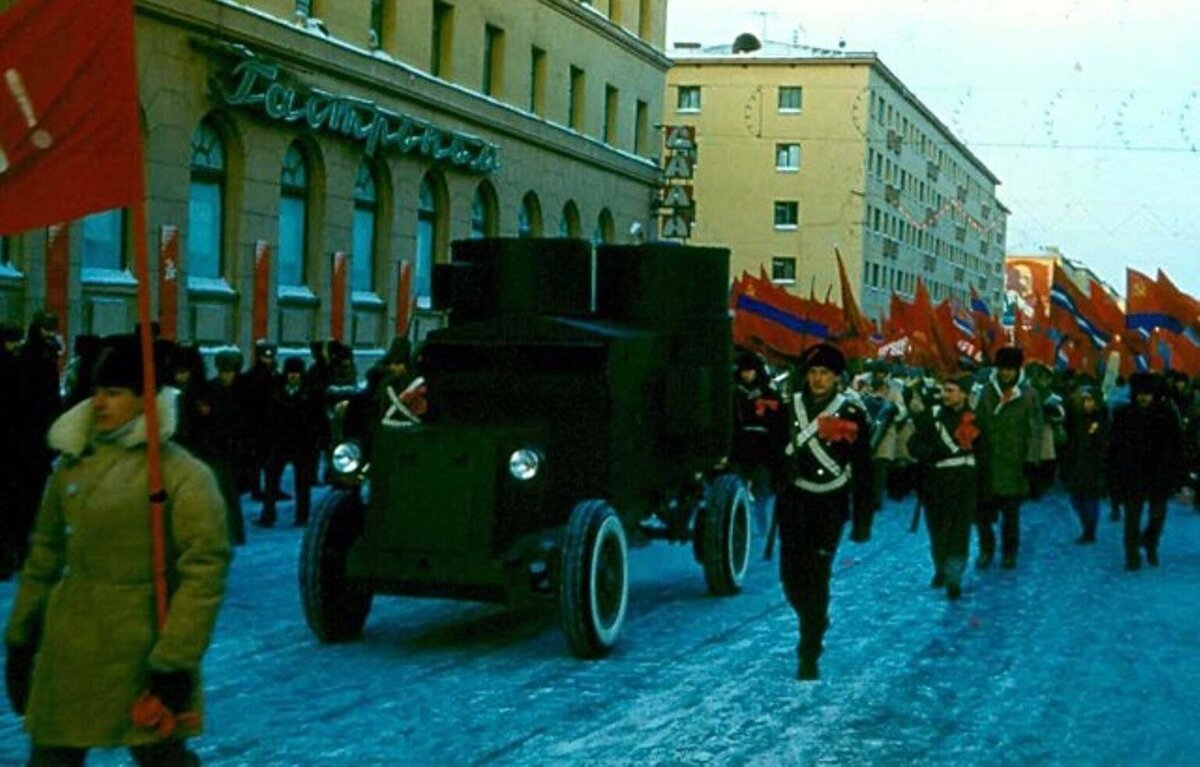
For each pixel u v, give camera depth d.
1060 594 12.79
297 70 25.36
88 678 4.44
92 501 4.49
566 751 7.18
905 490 21.84
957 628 10.97
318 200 26.75
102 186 5.22
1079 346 25.17
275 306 25.20
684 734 7.56
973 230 122.38
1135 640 10.56
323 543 9.80
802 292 80.25
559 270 11.45
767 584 13.20
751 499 16.88
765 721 7.88
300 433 16.22
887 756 7.20
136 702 4.44
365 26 28.17
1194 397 23.53
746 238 80.88
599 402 10.55
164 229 22.02
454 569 9.38
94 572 4.50
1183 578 14.02
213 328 23.56
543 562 9.62
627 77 43.09
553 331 10.70
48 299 19.81
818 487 8.78
